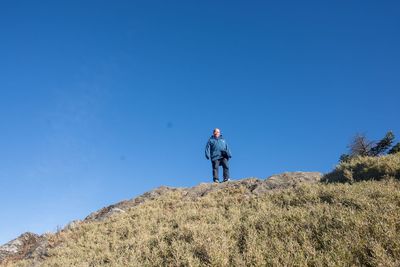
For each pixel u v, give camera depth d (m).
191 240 8.91
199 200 16.52
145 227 13.43
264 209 11.47
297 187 13.58
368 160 14.77
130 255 9.57
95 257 10.80
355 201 9.11
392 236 6.38
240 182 18.16
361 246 6.30
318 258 6.27
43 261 12.91
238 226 9.45
